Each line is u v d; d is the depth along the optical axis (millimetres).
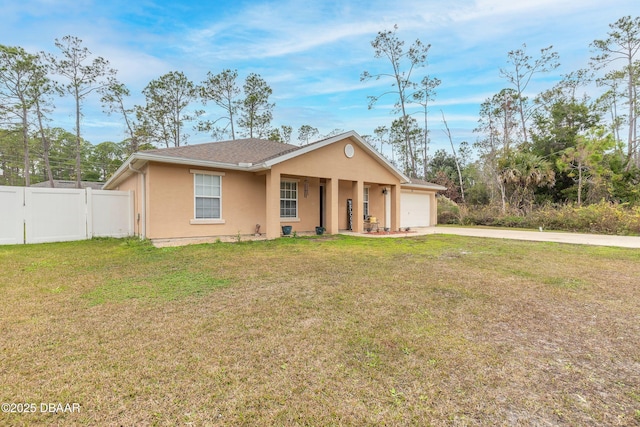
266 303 4508
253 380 2619
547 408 2312
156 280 5738
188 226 11445
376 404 2340
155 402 2330
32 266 6855
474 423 2152
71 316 3957
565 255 8656
